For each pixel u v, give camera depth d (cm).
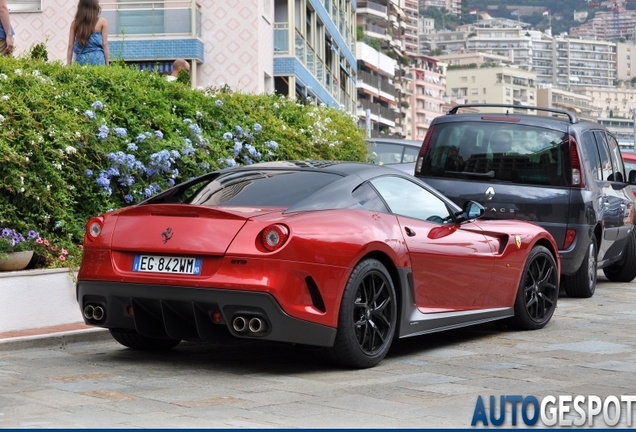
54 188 946
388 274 722
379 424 525
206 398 591
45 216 925
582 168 1123
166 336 708
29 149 927
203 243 662
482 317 838
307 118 1411
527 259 897
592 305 1112
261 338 654
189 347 801
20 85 973
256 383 645
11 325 824
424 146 1170
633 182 1338
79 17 1315
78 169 979
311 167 752
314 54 3912
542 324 923
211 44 2884
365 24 12431
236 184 739
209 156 1155
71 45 1322
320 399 592
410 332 750
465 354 777
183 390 616
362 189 741
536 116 1157
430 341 848
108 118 1041
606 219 1212
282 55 3275
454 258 797
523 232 895
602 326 943
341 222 696
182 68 1269
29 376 661
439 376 677
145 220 694
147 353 771
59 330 834
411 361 743
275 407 566
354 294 686
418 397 602
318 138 1380
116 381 645
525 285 900
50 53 2736
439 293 785
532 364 729
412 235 756
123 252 694
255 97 1348
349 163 778
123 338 769
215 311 661
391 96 12100
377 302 720
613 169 1283
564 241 1115
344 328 680
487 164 1139
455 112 1188
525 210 1121
